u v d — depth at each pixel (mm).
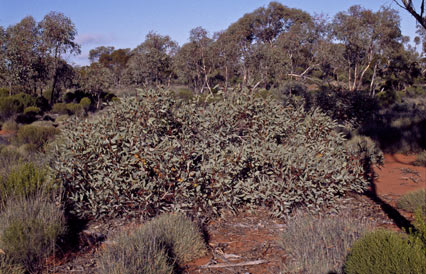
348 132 13617
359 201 5953
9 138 13453
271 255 3912
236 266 3674
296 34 42062
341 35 35094
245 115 5867
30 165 5371
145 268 3176
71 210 4836
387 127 13164
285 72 31625
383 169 8422
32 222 3836
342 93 16047
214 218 4984
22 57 30234
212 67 41281
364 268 2666
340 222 4348
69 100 34594
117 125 5461
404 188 6727
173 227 4043
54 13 32750
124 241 3689
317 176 5004
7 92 29406
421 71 48219
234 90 6172
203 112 5641
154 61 37875
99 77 32531
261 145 5422
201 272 3551
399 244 2672
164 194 4672
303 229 4195
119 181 4695
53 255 3703
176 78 47125
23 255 3523
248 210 5125
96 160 4836
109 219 4867
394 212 5332
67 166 4883
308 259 3486
